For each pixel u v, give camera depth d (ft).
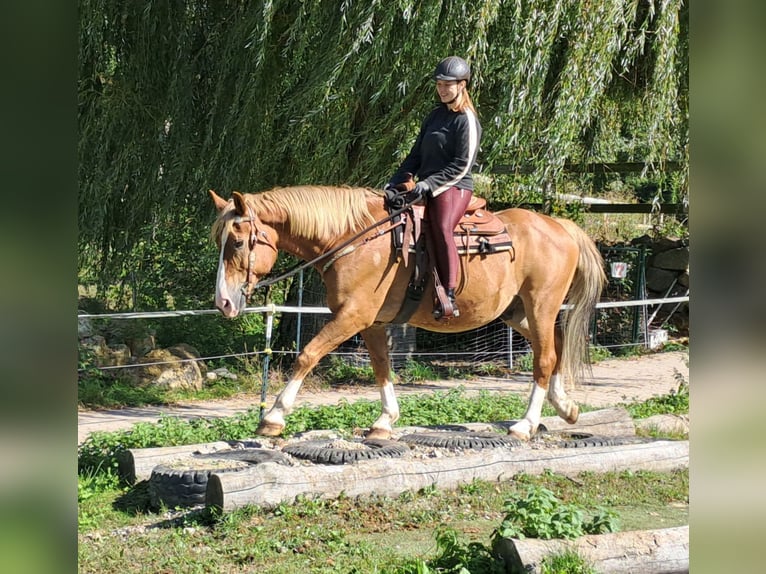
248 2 33.12
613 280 53.16
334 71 28.78
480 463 20.07
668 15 28.73
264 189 35.45
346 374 40.14
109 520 17.88
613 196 67.51
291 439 22.02
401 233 20.02
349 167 34.24
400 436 22.27
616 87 37.63
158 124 34.65
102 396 33.91
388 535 16.69
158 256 46.80
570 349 23.26
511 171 35.01
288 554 15.53
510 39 28.50
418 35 28.89
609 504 18.95
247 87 31.89
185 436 24.26
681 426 26.32
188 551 15.65
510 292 21.84
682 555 13.94
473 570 13.69
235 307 19.04
